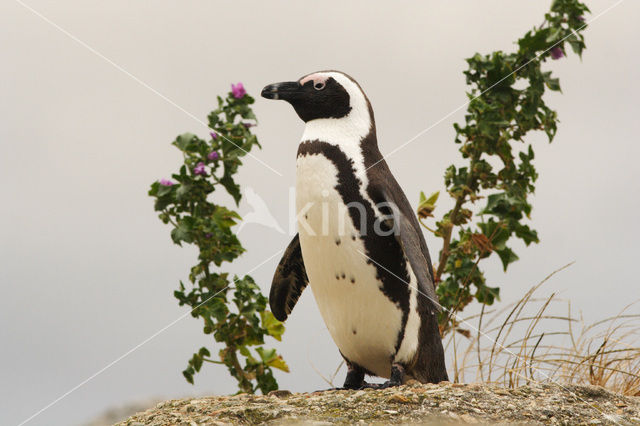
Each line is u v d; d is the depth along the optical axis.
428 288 10.10
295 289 12.87
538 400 9.63
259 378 13.64
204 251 13.26
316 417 9.02
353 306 10.88
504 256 13.73
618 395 10.12
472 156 13.69
